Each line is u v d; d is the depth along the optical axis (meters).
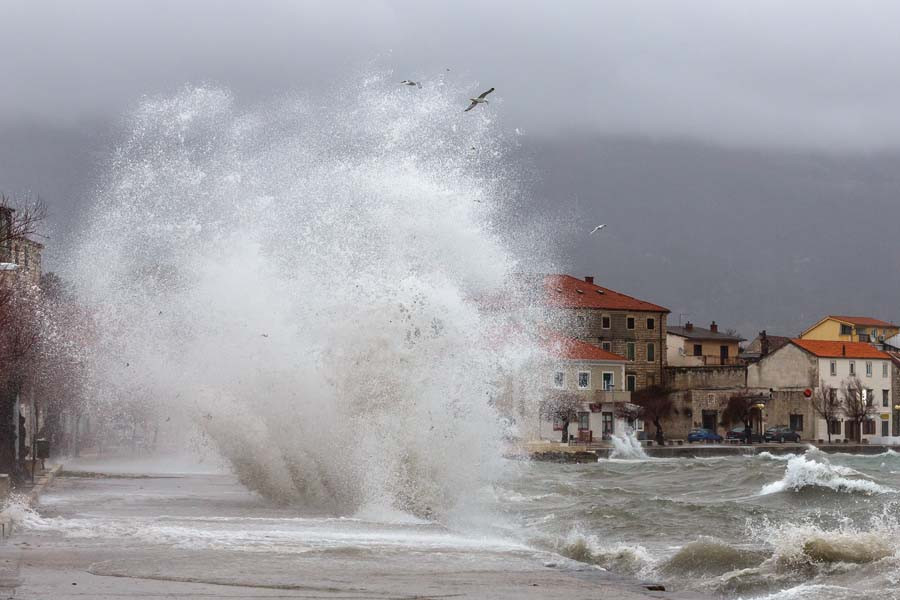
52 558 32.31
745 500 70.81
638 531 48.81
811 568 34.25
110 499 55.16
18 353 75.75
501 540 40.28
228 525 42.19
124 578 28.69
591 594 27.97
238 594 26.56
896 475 109.25
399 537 39.41
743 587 32.47
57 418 105.69
